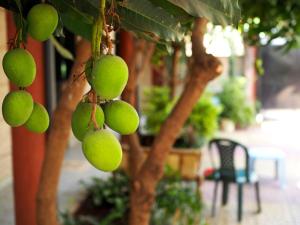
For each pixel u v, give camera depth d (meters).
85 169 5.03
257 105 9.49
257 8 2.53
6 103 0.71
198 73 1.50
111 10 0.66
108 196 3.38
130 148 2.09
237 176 4.07
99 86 0.61
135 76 2.18
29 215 2.03
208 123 4.17
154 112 4.36
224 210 4.07
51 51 2.67
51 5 0.74
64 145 1.61
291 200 4.36
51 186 1.61
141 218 1.72
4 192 4.03
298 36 2.71
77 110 0.67
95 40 0.63
